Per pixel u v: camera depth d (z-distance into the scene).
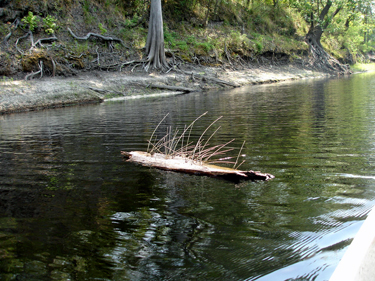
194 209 3.00
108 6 24.33
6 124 9.83
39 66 17.48
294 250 2.19
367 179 3.52
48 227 2.75
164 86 20.36
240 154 4.93
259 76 26.97
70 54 19.11
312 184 3.46
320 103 11.53
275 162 4.40
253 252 2.21
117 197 3.38
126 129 7.79
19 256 2.29
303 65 34.28
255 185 3.56
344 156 4.53
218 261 2.12
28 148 6.09
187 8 29.52
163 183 3.77
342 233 2.36
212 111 10.60
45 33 19.22
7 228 2.76
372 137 5.68
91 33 21.14
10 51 17.02
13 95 14.47
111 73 20.41
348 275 1.14
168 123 8.48
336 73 35.06
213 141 6.00
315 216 2.69
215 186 3.60
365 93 14.30
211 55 26.39
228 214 2.85
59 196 3.48
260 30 34.31
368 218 1.35
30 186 3.84
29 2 19.00
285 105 11.41
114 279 1.98
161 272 2.03
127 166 4.53
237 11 33.59
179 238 2.46
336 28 40.06
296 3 36.09
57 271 2.09
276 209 2.89
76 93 16.19
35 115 12.04
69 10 21.53
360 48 50.97
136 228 2.66
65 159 5.09
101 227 2.70
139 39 23.69
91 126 8.50
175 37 26.59
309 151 4.90
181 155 4.93
